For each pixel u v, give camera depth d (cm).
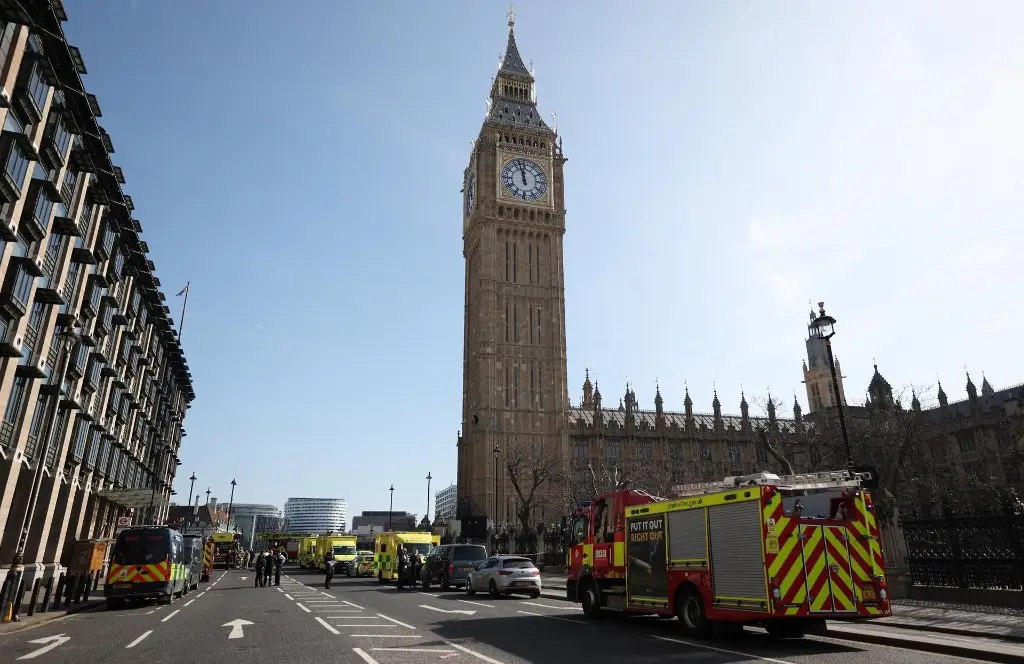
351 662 1272
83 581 2981
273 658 1323
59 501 3856
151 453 6353
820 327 2572
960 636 1583
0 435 2911
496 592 3155
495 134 11144
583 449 10662
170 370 6981
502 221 10800
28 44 2719
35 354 3206
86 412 4059
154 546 2827
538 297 10662
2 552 3203
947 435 7312
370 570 5741
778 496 1516
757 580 1491
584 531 2225
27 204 2909
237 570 8025
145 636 1705
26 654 1417
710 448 11362
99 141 3512
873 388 8919
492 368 10056
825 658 1310
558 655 1353
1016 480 7294
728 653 1377
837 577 1505
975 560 2106
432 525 9775
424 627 1852
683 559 1716
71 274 3616
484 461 9500
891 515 2495
